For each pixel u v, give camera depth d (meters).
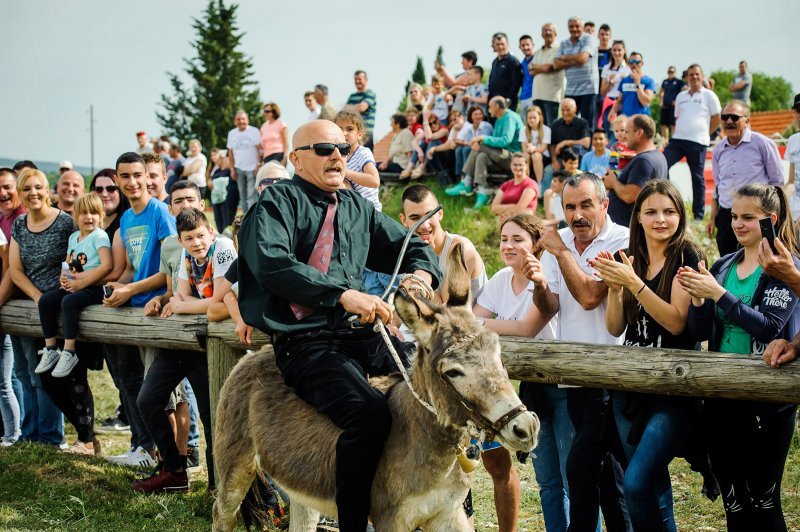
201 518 6.02
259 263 3.92
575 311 4.76
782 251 3.79
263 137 15.11
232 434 4.69
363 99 14.30
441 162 14.28
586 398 4.55
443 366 3.52
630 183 8.23
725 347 4.21
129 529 5.70
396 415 3.98
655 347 4.22
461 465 3.75
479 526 5.71
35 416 8.04
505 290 5.11
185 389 6.90
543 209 12.27
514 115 12.77
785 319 3.90
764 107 55.72
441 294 5.36
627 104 13.04
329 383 4.01
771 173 8.66
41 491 6.40
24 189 7.54
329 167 4.25
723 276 4.34
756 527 4.14
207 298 6.18
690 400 4.17
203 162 16.05
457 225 12.73
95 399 9.95
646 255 4.41
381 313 3.86
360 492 3.87
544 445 4.73
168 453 6.45
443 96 14.92
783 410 4.03
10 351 7.98
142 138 17.42
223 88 53.09
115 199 7.71
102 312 6.85
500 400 3.38
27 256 7.64
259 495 5.07
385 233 4.50
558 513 4.73
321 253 4.21
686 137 11.82
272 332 4.21
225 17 54.72
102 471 6.92
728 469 4.12
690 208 12.64
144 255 7.04
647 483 4.00
